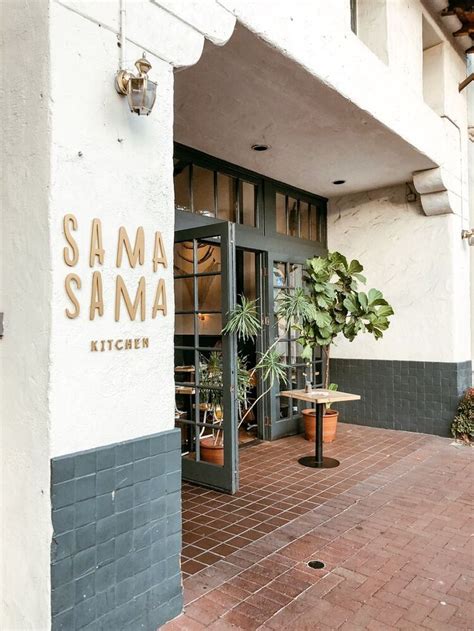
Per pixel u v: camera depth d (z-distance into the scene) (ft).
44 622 5.94
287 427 18.84
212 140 14.69
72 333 6.18
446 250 18.92
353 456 16.15
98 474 6.41
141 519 6.93
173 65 7.59
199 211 15.81
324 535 10.14
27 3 6.25
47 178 5.99
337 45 11.78
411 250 19.74
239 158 16.25
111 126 6.66
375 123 13.67
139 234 7.01
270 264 18.40
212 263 16.06
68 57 6.17
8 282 6.42
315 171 17.80
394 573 8.61
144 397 7.09
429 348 19.30
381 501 12.07
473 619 7.32
